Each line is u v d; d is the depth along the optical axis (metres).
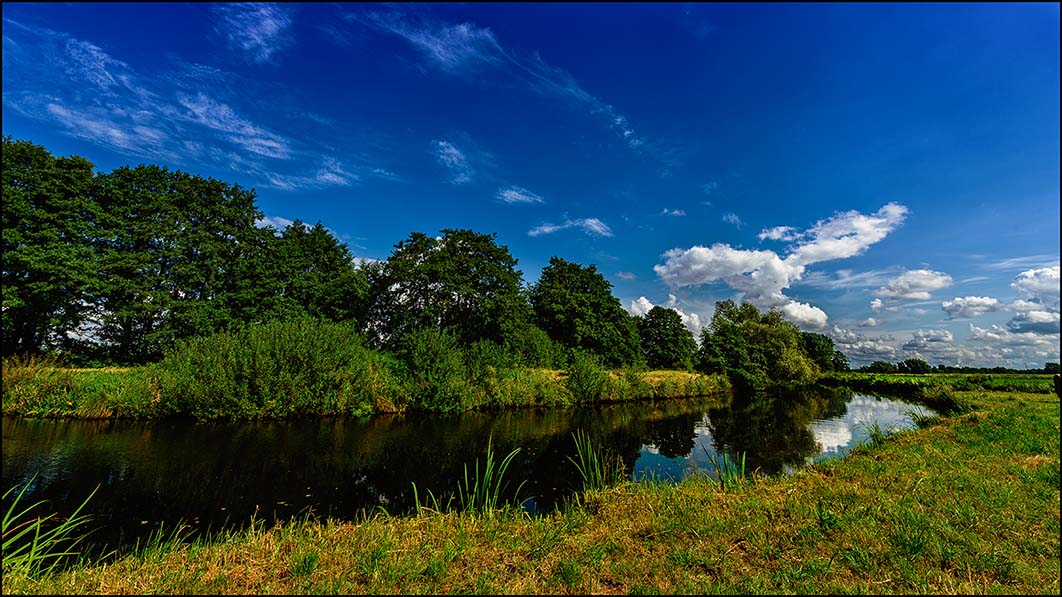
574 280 50.44
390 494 9.91
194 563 4.47
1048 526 5.13
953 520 5.36
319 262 40.41
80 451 12.78
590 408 26.92
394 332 39.31
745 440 17.14
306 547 4.76
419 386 21.86
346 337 22.25
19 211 25.73
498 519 6.05
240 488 10.15
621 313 50.66
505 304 36.69
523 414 23.22
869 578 4.03
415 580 4.05
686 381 37.22
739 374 45.75
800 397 37.47
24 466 11.28
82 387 17.95
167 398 17.34
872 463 8.94
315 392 19.47
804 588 3.82
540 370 29.27
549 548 4.73
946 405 23.42
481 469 12.15
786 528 5.21
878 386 45.88
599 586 3.96
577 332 44.84
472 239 40.50
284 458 12.84
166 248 31.64
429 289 38.81
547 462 13.18
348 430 17.22
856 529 5.10
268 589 3.85
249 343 19.34
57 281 26.42
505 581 4.08
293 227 40.97
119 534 7.63
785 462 13.39
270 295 33.56
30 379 17.38
